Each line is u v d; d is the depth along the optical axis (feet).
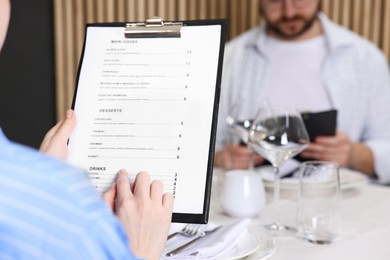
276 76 7.07
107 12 8.77
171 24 2.54
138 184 2.18
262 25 7.52
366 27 8.83
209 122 2.40
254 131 3.34
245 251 2.53
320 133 4.67
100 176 2.41
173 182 2.35
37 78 8.59
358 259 2.62
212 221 3.29
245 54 7.36
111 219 1.38
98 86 2.54
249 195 3.41
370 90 7.00
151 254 2.02
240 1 9.17
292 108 3.36
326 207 2.96
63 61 8.58
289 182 3.98
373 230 3.11
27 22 8.42
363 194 4.03
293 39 7.12
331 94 6.85
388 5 8.71
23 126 8.60
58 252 1.27
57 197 1.29
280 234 3.08
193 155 2.37
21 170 1.29
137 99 2.49
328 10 8.87
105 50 2.59
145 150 2.42
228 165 4.65
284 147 3.26
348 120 6.94
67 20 8.52
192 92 2.45
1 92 8.43
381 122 6.95
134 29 2.56
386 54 8.82
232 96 7.25
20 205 1.26
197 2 9.20
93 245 1.32
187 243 2.61
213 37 2.50
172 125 2.43
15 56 8.43
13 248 1.24
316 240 2.89
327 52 7.02
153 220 2.08
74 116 2.50
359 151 5.80
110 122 2.48
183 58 2.51
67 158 2.43
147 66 2.53
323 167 2.99
